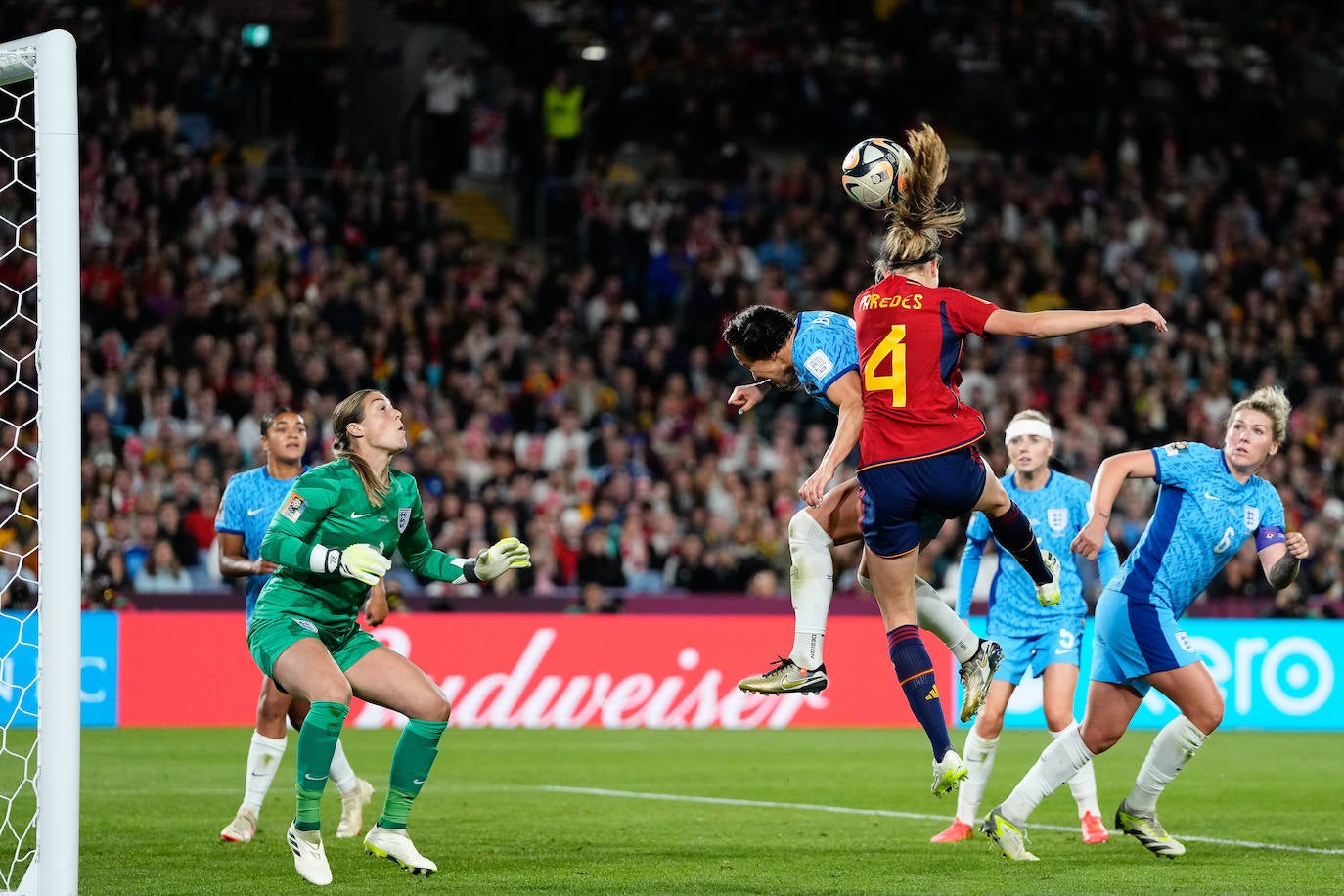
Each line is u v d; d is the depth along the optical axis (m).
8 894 17.31
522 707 48.81
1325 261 84.19
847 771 37.00
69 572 17.62
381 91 84.06
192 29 78.06
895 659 20.20
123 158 66.56
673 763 38.66
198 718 47.00
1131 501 59.91
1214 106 93.44
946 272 75.88
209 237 65.75
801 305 74.00
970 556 26.89
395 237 71.25
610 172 84.56
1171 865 22.38
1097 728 23.89
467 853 23.22
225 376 59.00
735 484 59.06
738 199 79.88
